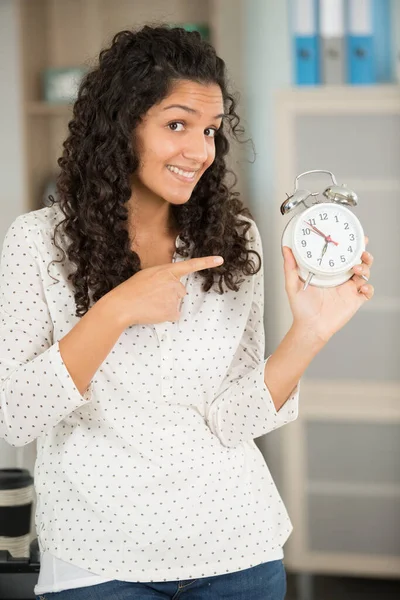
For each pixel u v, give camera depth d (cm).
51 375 153
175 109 161
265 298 421
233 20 427
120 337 167
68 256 170
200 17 427
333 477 390
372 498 389
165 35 165
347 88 375
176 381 170
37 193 423
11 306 167
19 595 264
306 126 380
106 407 167
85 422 170
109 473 167
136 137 166
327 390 386
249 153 433
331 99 376
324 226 168
